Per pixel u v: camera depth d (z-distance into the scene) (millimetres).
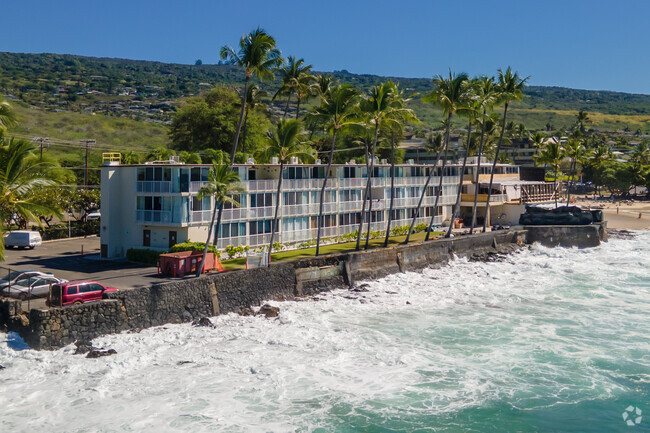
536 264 63781
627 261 66188
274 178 56844
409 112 55688
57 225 69562
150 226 50062
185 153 68750
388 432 24516
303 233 58906
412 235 69750
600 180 161000
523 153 177625
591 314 43500
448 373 31078
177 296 38469
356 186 65375
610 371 31625
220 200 42719
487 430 24953
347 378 30156
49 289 34562
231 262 48469
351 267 52000
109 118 184750
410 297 48250
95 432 24062
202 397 27531
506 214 85125
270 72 46906
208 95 113188
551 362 32906
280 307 43312
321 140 103812
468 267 61625
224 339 35875
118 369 30484
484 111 64750
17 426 24406
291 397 27734
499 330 39062
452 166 82375
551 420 25938
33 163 31656
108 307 34500
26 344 32062
